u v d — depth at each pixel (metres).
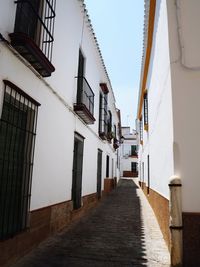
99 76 11.24
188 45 4.32
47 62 4.34
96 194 10.52
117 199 12.63
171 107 4.23
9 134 3.86
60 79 5.89
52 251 4.39
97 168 11.47
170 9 4.50
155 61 6.66
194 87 4.19
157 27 6.00
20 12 3.93
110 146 16.06
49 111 5.21
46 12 4.96
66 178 6.36
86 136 8.64
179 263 3.69
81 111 7.05
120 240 5.23
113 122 17.80
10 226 3.83
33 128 4.47
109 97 14.30
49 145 5.21
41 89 4.79
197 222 3.80
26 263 3.79
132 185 22.45
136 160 37.38
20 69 3.98
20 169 4.21
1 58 3.48
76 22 7.23
